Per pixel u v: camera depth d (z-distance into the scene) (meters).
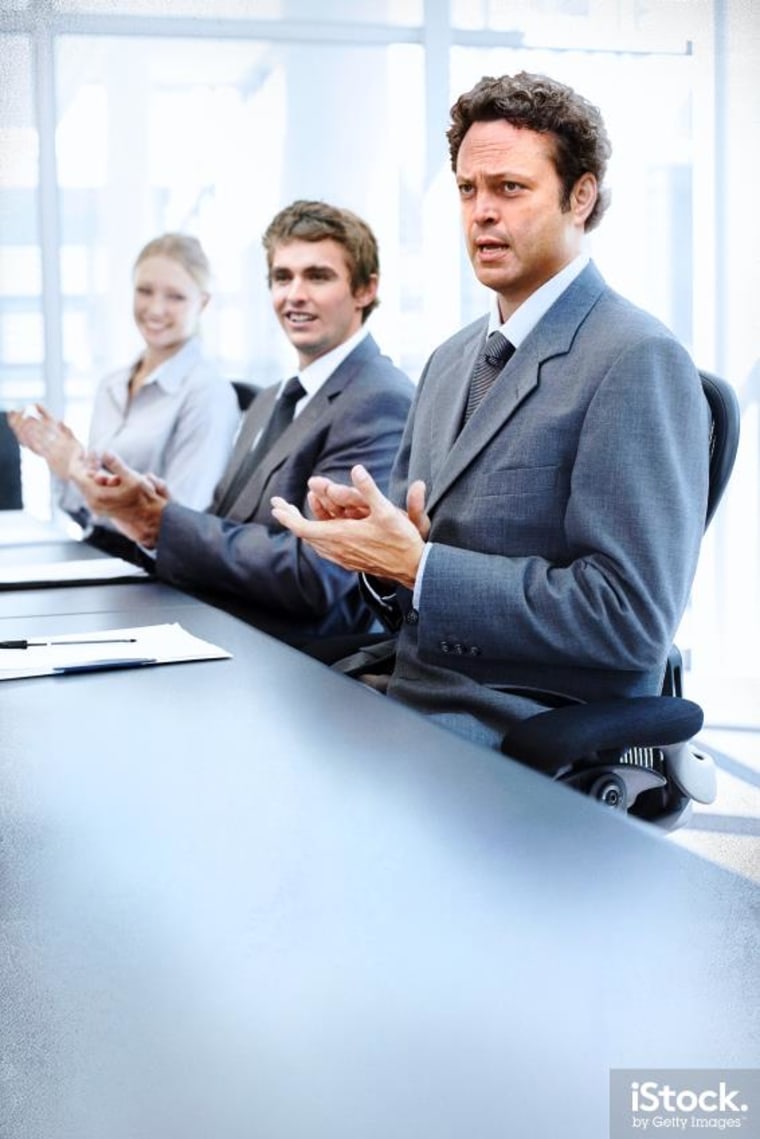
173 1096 0.45
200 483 3.28
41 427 3.03
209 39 3.76
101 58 3.71
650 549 1.37
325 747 0.94
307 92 3.80
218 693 1.16
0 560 2.27
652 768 1.43
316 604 2.07
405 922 0.60
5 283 3.87
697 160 3.53
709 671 3.67
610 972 0.53
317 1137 0.43
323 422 2.17
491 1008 0.51
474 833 0.72
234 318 3.90
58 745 0.98
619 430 1.38
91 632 1.52
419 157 3.81
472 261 1.61
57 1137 0.43
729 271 3.56
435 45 3.74
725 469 1.48
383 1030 0.50
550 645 1.40
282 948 0.57
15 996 0.53
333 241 2.23
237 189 3.86
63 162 3.79
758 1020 0.48
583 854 0.68
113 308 3.92
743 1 3.44
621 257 3.57
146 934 0.60
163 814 0.79
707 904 0.60
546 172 1.54
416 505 1.50
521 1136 0.42
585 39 3.58
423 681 1.54
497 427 1.51
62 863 0.70
